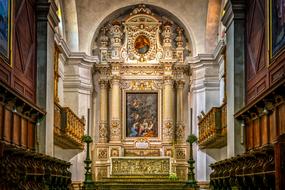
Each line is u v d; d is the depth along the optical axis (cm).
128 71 2406
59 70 2130
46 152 1517
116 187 1753
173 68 2391
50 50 1585
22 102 1290
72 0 2250
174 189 1738
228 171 1259
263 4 1354
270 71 1278
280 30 1205
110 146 2319
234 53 1545
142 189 1750
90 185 1662
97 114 2395
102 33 2423
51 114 1588
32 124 1480
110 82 2391
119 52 2406
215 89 2277
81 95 2286
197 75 2309
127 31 2431
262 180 978
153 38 2427
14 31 1300
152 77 2405
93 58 2314
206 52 2339
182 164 2309
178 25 2428
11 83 1273
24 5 1413
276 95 1160
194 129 2309
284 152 831
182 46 2419
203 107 2275
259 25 1394
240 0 1544
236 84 1537
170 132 2338
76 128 2042
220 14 2281
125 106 2403
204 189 2186
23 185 948
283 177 827
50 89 1579
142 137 2375
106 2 2350
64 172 1419
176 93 2400
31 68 1495
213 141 2038
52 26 1614
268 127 1276
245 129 1505
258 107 1325
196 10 2341
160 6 2377
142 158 2162
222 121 1847
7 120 1216
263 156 965
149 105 2402
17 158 970
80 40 2348
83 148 2233
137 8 2423
